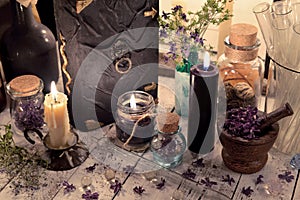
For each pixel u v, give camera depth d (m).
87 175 0.92
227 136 0.87
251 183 0.89
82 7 0.87
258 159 0.90
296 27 0.87
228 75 0.99
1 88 1.08
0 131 1.03
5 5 1.13
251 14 1.12
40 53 1.08
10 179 0.91
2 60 1.11
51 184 0.90
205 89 0.88
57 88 1.14
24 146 0.98
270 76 0.95
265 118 0.86
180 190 0.88
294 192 0.88
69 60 0.94
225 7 1.04
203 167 0.93
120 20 0.92
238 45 0.96
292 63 0.89
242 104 0.98
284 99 0.93
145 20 0.94
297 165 0.92
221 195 0.87
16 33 1.07
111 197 0.87
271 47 0.92
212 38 1.17
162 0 1.16
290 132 0.94
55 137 0.91
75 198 0.87
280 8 0.92
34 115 1.01
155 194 0.88
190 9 1.14
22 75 1.07
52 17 1.25
